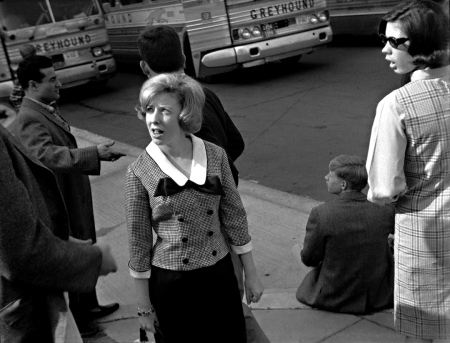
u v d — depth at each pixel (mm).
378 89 9055
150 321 2414
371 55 11656
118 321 3689
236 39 10344
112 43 14320
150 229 2348
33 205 1793
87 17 11977
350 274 3369
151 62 2932
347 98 8828
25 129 3266
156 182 2254
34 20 11375
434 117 2314
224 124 3174
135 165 2326
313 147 6949
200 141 2352
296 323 3428
